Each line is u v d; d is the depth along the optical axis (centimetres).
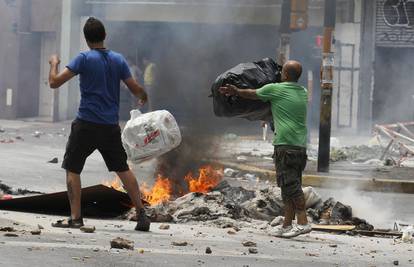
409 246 1978
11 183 2992
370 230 2256
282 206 2377
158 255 1542
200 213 2233
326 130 3731
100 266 1380
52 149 4588
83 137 1830
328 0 3684
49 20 7269
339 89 6850
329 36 3703
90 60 1823
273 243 1872
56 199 2144
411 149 4612
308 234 2084
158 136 1917
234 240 1870
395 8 6756
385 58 6825
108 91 1838
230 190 2508
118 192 2172
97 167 3788
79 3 7175
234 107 2036
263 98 1970
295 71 1980
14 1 7300
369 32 6769
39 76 7506
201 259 1532
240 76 2028
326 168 3741
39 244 1573
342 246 1906
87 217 2197
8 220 1956
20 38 7331
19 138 5244
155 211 2198
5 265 1327
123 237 1769
